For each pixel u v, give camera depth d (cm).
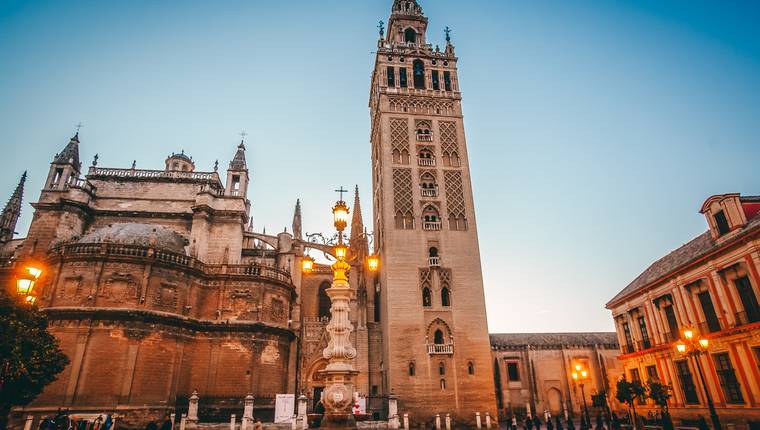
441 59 6219
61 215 4844
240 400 4172
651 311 4147
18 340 2281
